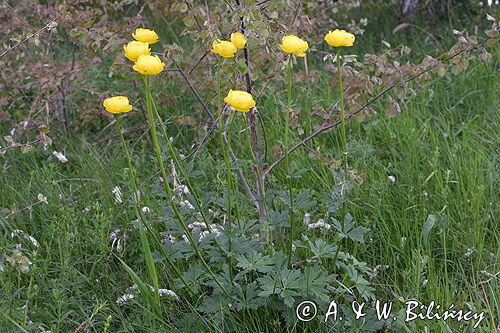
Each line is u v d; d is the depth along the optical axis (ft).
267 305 10.63
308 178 14.40
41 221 13.20
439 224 12.75
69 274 11.35
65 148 16.38
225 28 12.09
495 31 12.68
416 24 23.57
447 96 18.07
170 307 10.97
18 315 10.12
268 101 17.47
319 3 19.67
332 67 14.01
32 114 17.10
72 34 13.26
